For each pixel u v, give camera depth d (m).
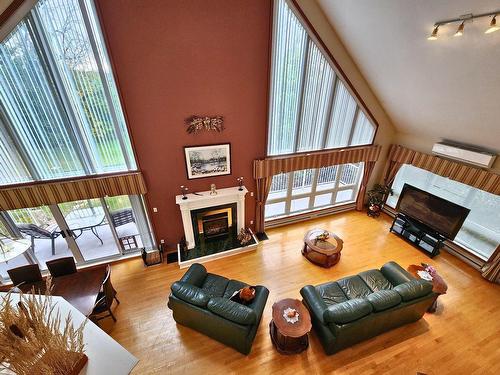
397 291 3.10
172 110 3.94
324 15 4.16
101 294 3.43
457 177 4.69
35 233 4.20
